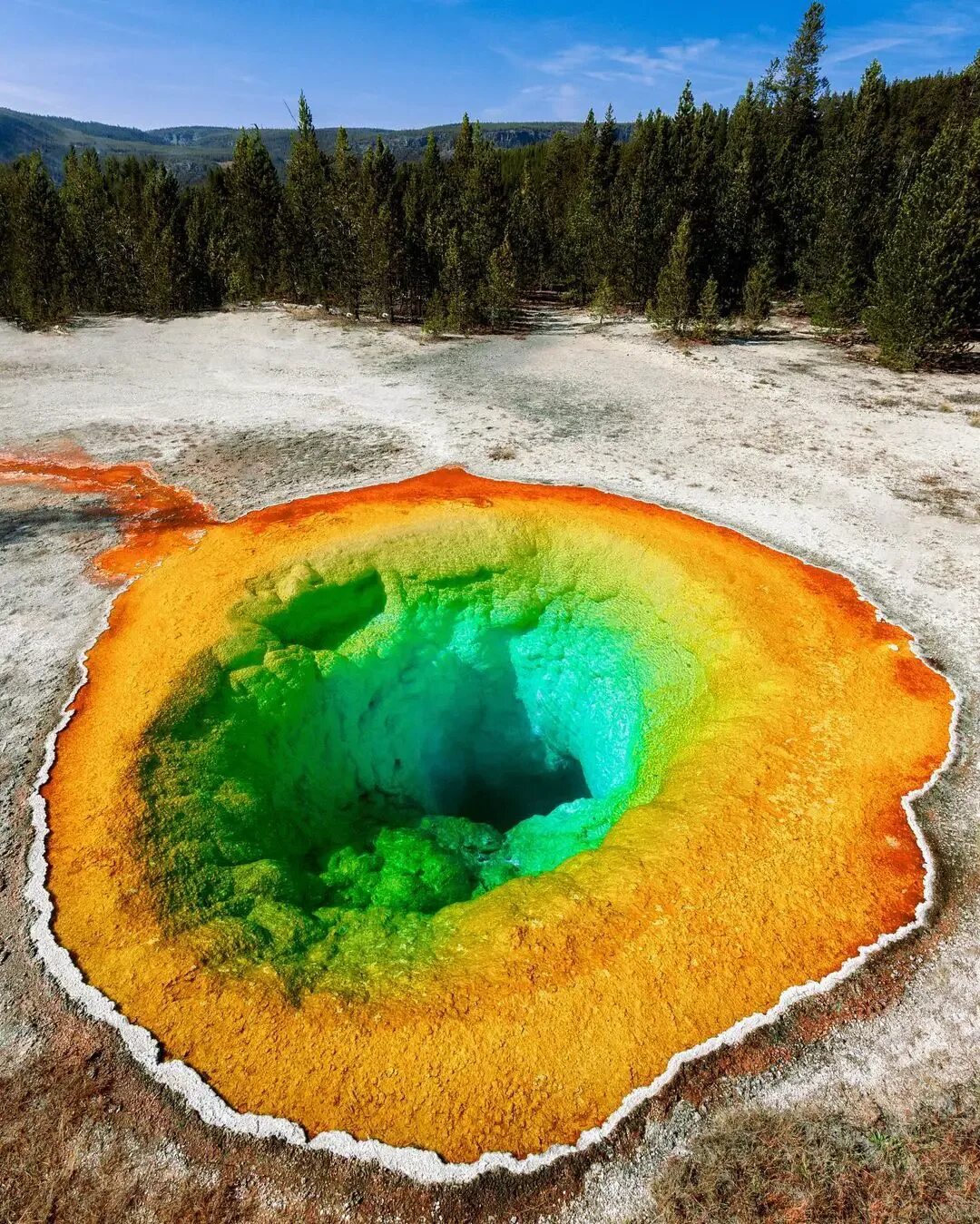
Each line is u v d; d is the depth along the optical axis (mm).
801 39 41812
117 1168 6047
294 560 13422
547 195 48438
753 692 10789
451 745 14156
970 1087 6520
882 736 10125
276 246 42312
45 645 12023
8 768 9727
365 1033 6828
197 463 19094
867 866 8406
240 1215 5793
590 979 7223
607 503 15734
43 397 24562
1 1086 6543
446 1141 6141
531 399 23781
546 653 13617
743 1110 6379
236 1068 6625
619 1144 6145
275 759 10758
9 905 8039
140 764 9477
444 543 13852
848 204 31438
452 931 8016
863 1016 7023
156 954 7520
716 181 36875
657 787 9930
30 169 37719
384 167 42438
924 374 25953
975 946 7641
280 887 8727
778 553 14242
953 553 14531
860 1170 5965
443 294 35625
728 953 7480
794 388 24391
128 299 39031
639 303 37906
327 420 22203
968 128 33031
